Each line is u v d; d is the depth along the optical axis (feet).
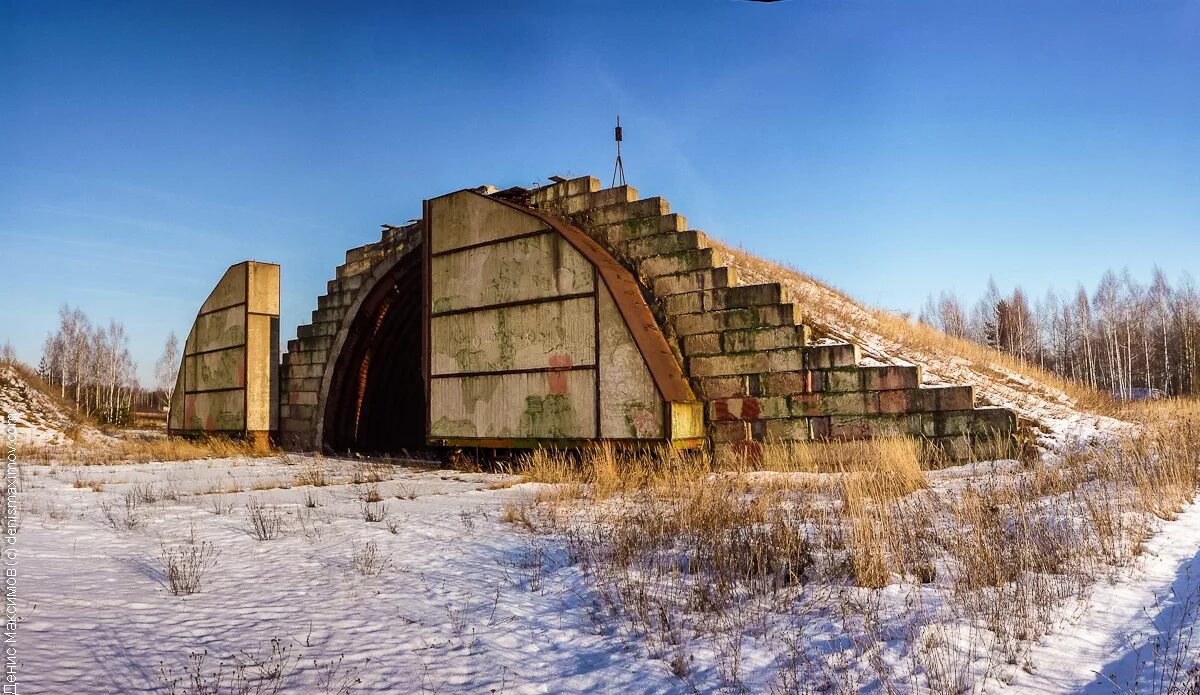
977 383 79.56
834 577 26.61
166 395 371.35
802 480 50.96
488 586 27.78
